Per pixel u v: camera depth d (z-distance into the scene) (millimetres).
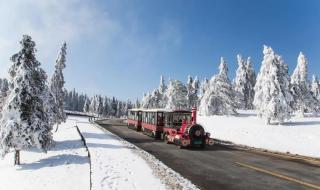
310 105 63250
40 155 20703
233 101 62781
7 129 17844
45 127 19016
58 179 13797
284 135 31328
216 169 14703
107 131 38594
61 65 50844
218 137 33062
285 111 42906
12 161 19438
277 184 11766
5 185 13859
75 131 36156
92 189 10125
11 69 18906
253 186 11453
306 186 11492
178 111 27781
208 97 61844
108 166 14109
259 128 37469
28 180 14141
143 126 39250
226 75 71000
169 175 12891
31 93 18484
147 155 18656
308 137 29688
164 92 110188
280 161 17234
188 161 17000
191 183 11688
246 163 16422
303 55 64188
